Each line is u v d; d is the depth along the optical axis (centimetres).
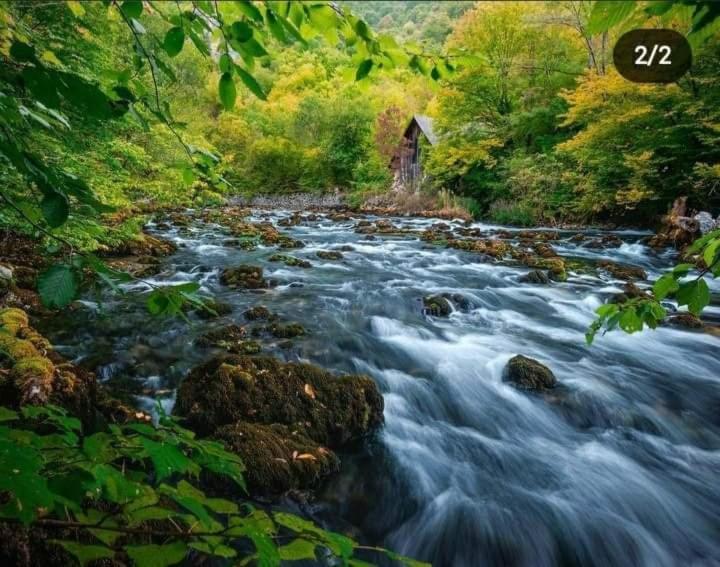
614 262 1105
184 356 494
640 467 371
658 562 295
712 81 1212
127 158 770
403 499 332
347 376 411
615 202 1561
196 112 1925
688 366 531
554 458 381
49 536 192
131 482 97
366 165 3344
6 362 329
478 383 484
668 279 136
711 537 311
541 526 312
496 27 2075
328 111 3734
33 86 80
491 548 300
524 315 716
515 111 2133
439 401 454
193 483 303
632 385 484
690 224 1198
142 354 493
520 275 946
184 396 381
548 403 450
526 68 2116
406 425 416
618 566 294
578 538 306
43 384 308
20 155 86
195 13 107
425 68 135
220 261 1033
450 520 316
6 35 135
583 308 750
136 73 130
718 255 131
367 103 3719
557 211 1784
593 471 366
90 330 548
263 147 3662
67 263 98
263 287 809
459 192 2381
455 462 372
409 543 301
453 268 1023
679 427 421
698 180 1310
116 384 433
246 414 365
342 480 340
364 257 1138
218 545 95
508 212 1880
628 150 1485
